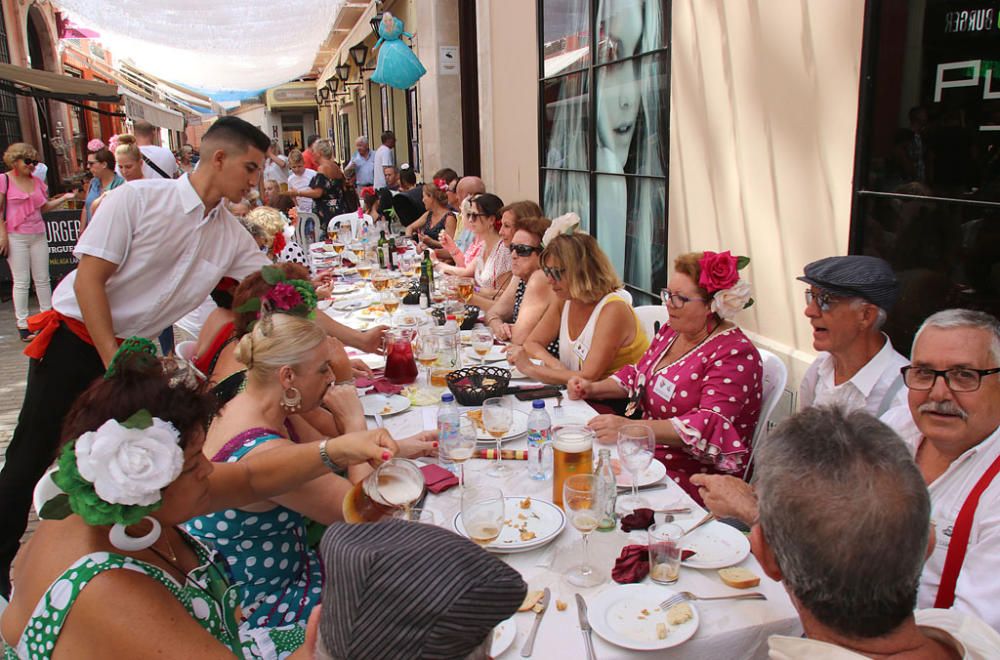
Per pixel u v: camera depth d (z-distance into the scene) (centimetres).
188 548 151
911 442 194
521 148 727
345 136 2295
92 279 295
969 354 163
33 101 1256
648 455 198
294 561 199
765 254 348
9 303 869
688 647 141
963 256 250
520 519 187
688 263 262
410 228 818
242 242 342
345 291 523
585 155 574
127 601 120
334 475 193
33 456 305
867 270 220
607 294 321
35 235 708
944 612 124
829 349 230
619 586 159
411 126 1309
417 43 1062
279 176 1189
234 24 949
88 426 129
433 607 79
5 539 303
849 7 284
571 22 579
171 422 132
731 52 361
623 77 491
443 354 310
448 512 195
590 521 167
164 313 323
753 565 169
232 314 290
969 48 240
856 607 103
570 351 337
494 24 772
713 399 251
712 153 385
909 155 267
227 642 146
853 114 287
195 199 310
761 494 113
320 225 1045
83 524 130
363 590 81
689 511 194
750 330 365
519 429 250
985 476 161
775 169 336
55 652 120
